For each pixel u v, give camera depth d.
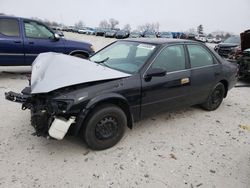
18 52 6.78
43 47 7.16
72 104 3.03
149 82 3.73
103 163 3.21
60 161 3.19
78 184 2.81
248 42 8.64
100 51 4.80
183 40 4.53
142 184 2.88
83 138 3.38
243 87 7.72
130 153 3.46
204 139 4.01
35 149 3.41
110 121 3.44
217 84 5.07
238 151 3.72
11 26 6.65
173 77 4.07
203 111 5.21
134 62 3.93
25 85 6.44
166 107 4.16
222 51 13.85
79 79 3.16
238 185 2.98
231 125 4.62
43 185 2.76
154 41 4.27
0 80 6.84
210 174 3.14
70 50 7.64
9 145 3.46
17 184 2.74
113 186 2.82
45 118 3.16
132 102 3.59
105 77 3.33
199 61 4.66
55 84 3.06
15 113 4.51
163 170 3.15
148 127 4.29
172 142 3.84
